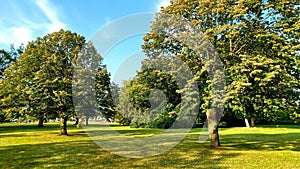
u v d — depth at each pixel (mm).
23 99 21703
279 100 12609
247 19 13609
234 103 11719
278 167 9539
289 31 12867
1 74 39438
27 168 9445
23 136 22266
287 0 13023
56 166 9773
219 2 13945
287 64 12367
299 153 12633
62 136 21984
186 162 10477
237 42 13656
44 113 22031
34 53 22938
